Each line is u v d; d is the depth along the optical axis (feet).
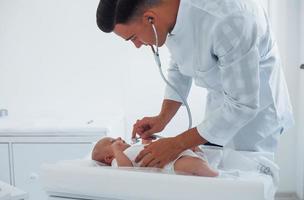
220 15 3.56
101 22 3.72
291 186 8.61
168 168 3.74
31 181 7.09
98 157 4.48
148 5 3.59
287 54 8.18
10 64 8.31
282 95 4.61
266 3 8.04
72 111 8.37
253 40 3.51
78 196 3.60
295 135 8.43
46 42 8.20
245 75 3.51
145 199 3.30
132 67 8.14
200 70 4.12
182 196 3.18
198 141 3.69
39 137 6.96
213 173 3.62
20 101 8.43
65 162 4.14
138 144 4.54
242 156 4.29
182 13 3.74
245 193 3.04
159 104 8.21
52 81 8.32
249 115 3.59
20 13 8.14
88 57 8.19
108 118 7.81
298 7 8.02
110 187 3.40
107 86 8.25
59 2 8.05
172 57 4.52
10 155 7.06
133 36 3.85
